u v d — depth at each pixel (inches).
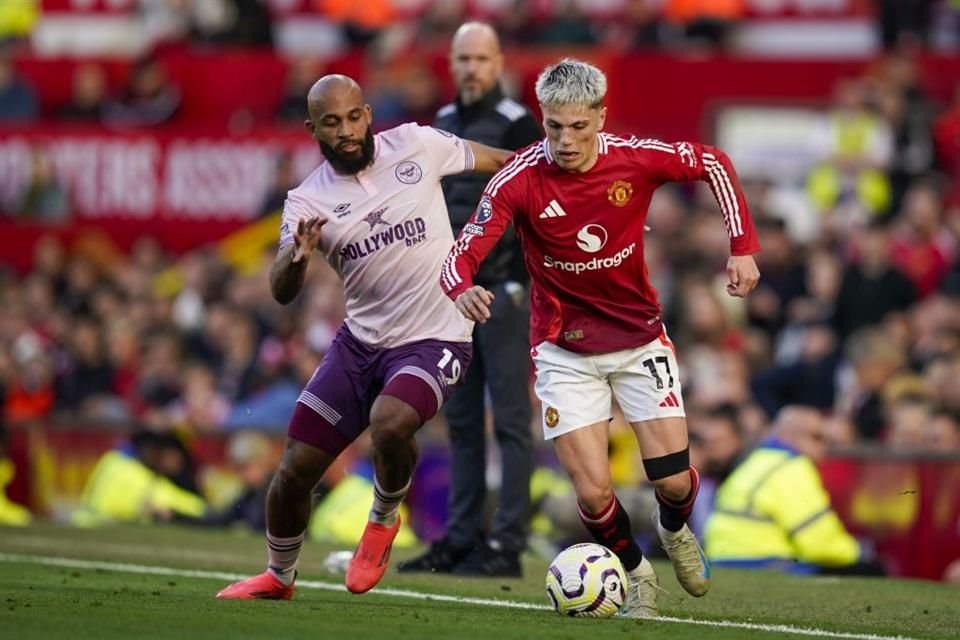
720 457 1477.6
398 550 1419.8
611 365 916.0
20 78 2613.2
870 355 1632.6
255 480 1653.5
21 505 1771.7
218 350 2079.2
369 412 951.0
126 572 1161.4
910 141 2113.7
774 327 1931.6
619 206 896.3
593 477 910.4
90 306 2282.2
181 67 2551.7
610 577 913.5
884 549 1392.7
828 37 2442.2
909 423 1536.7
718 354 1747.0
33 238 2427.4
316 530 1595.7
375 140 957.8
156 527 1652.3
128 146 2394.2
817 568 1343.5
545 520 1499.8
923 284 1931.6
